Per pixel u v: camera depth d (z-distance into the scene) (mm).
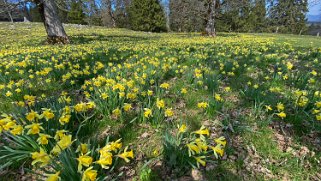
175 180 2646
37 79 5207
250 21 53031
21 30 23859
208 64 6758
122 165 2836
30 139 2574
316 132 3432
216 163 2867
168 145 2682
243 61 7250
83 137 3109
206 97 4516
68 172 2117
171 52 8961
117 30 31469
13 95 4289
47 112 2498
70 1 17641
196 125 3574
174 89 4855
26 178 2598
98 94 3854
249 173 2768
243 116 3754
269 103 3957
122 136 3295
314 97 4008
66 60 7145
